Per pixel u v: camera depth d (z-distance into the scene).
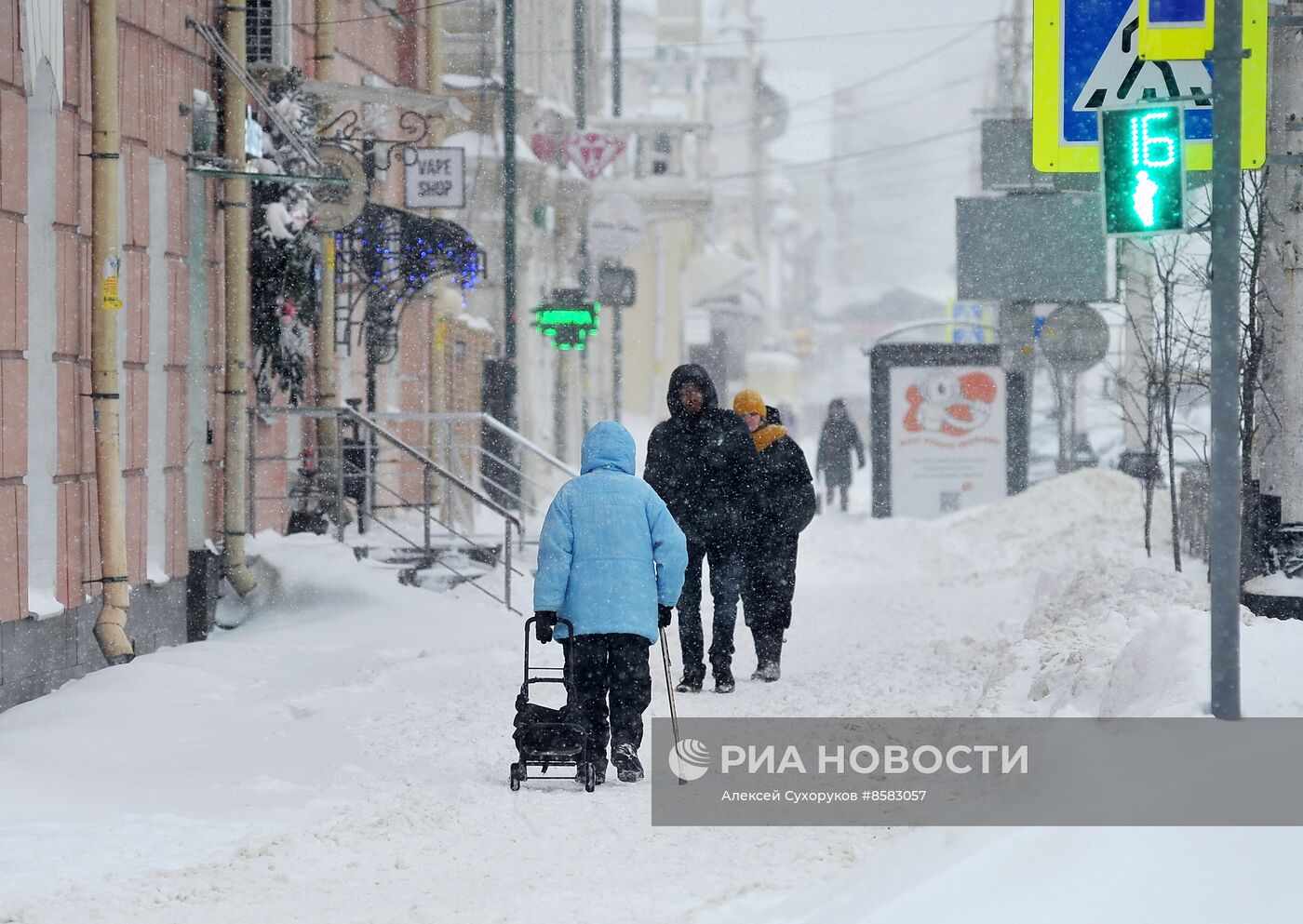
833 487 110.19
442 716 35.88
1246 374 43.84
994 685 34.22
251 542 55.84
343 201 59.31
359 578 53.16
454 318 98.69
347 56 75.38
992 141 98.38
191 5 51.09
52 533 39.88
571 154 120.38
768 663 40.88
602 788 28.16
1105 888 17.23
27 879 21.25
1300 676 25.73
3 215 37.22
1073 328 91.31
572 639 28.78
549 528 28.75
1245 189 45.47
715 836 24.27
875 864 19.69
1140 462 92.19
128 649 42.03
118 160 43.44
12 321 37.69
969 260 98.56
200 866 22.09
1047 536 80.38
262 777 28.75
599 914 19.50
